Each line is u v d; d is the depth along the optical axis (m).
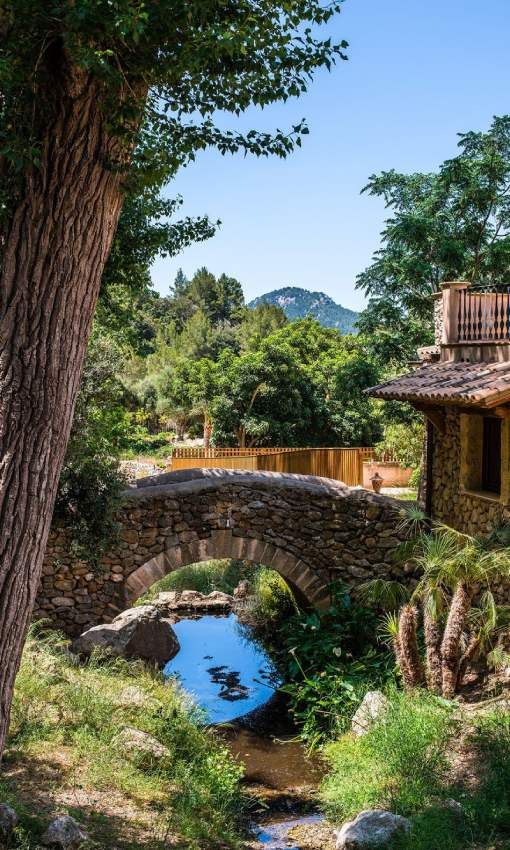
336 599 13.84
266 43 4.66
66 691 9.07
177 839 6.58
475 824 6.71
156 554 13.38
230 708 12.30
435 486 13.29
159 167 4.85
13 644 4.29
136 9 3.73
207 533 13.55
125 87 4.30
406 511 13.32
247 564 20.14
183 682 13.23
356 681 11.63
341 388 23.42
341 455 27.08
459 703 9.53
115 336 13.84
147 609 13.62
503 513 10.49
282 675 13.74
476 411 11.05
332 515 13.91
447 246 20.66
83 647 12.26
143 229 11.35
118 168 4.34
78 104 4.16
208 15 4.38
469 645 9.95
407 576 13.73
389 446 25.38
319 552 13.93
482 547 9.97
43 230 4.17
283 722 11.85
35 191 4.16
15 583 4.23
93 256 4.42
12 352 4.15
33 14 3.89
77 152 4.20
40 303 4.19
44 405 4.23
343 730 10.53
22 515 4.20
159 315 81.56
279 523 13.79
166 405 39.31
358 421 37.44
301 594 14.58
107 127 4.20
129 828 6.45
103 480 12.48
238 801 8.88
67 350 4.33
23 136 4.11
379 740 8.96
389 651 12.62
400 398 11.79
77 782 7.09
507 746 7.87
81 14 3.66
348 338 43.97
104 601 13.25
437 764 8.02
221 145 5.00
